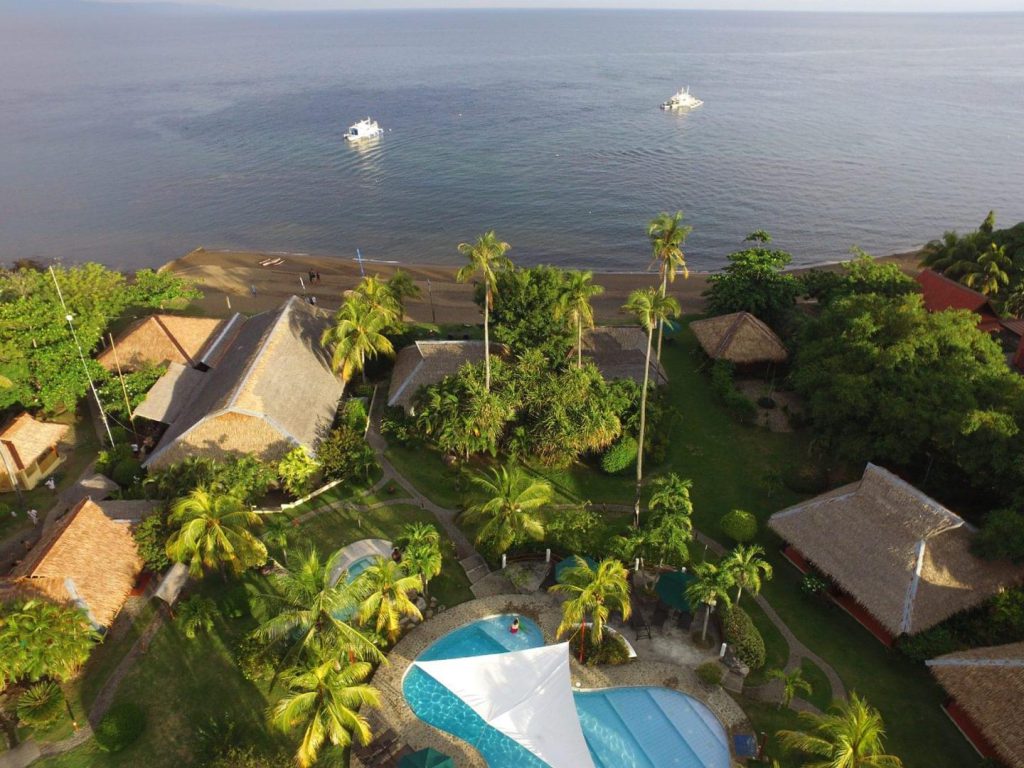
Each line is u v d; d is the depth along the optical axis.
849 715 27.08
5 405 51.81
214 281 92.38
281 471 47.25
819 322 59.47
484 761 32.25
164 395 57.41
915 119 189.00
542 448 50.88
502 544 40.91
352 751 32.34
